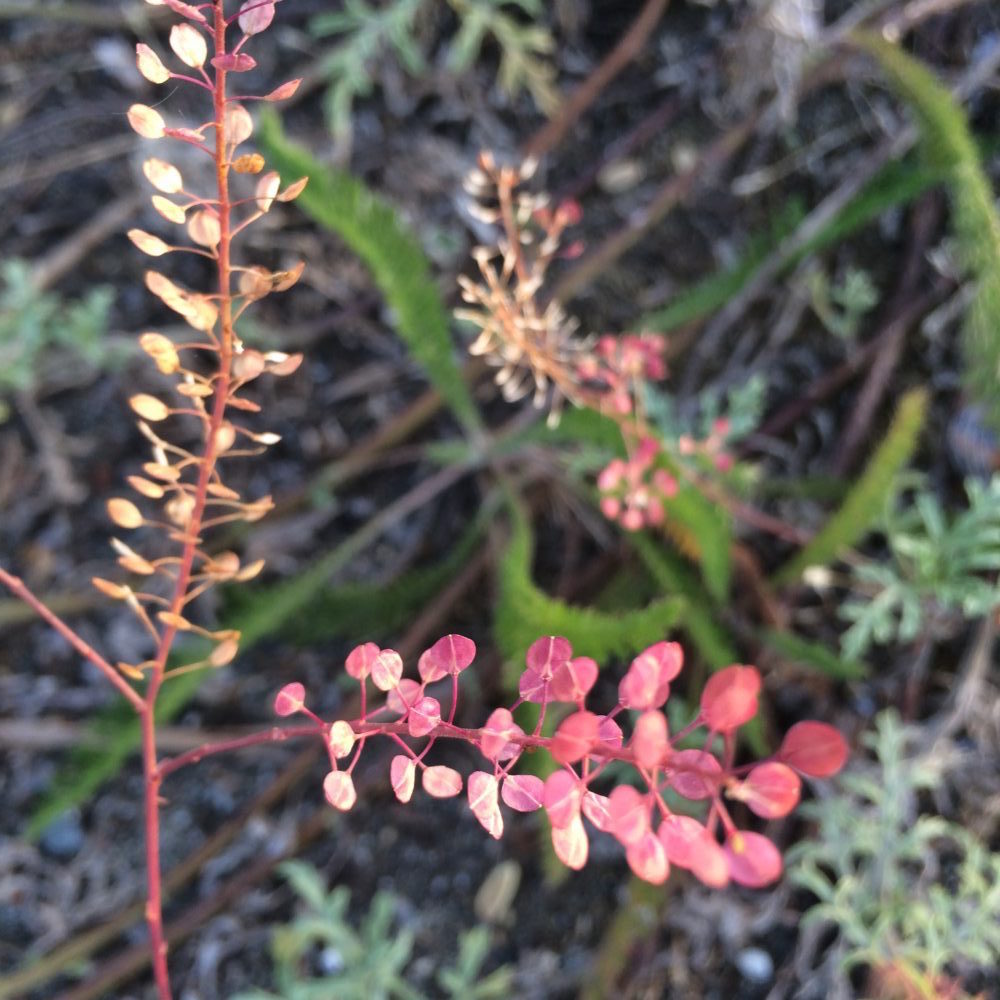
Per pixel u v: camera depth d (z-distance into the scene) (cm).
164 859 21
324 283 24
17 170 24
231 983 20
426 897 21
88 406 23
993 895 17
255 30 8
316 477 23
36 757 21
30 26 25
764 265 22
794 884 20
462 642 8
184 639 22
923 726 21
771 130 24
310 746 21
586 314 24
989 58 23
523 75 25
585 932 20
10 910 20
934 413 23
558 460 22
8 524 23
